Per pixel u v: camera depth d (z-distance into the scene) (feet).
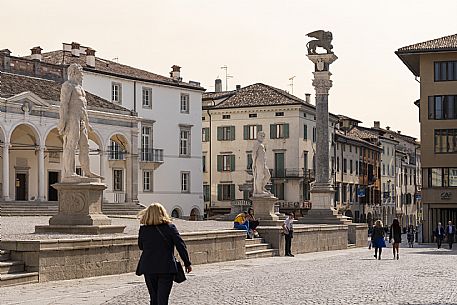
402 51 226.17
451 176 223.51
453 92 223.71
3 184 171.32
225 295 58.13
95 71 229.04
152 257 38.63
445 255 129.29
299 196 291.38
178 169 256.11
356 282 70.08
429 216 225.15
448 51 221.87
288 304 52.60
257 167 130.72
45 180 196.85
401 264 99.30
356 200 347.56
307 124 298.97
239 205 257.14
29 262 65.36
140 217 39.78
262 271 82.99
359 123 394.52
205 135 304.09
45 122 179.32
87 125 82.74
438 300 55.83
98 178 82.53
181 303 53.06
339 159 326.85
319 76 160.86
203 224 147.84
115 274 73.56
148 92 246.88
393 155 412.57
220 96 308.60
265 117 294.66
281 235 118.21
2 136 169.89
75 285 64.23
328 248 141.38
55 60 228.63
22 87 181.37
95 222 79.87
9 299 54.54
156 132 248.93
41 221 130.82
